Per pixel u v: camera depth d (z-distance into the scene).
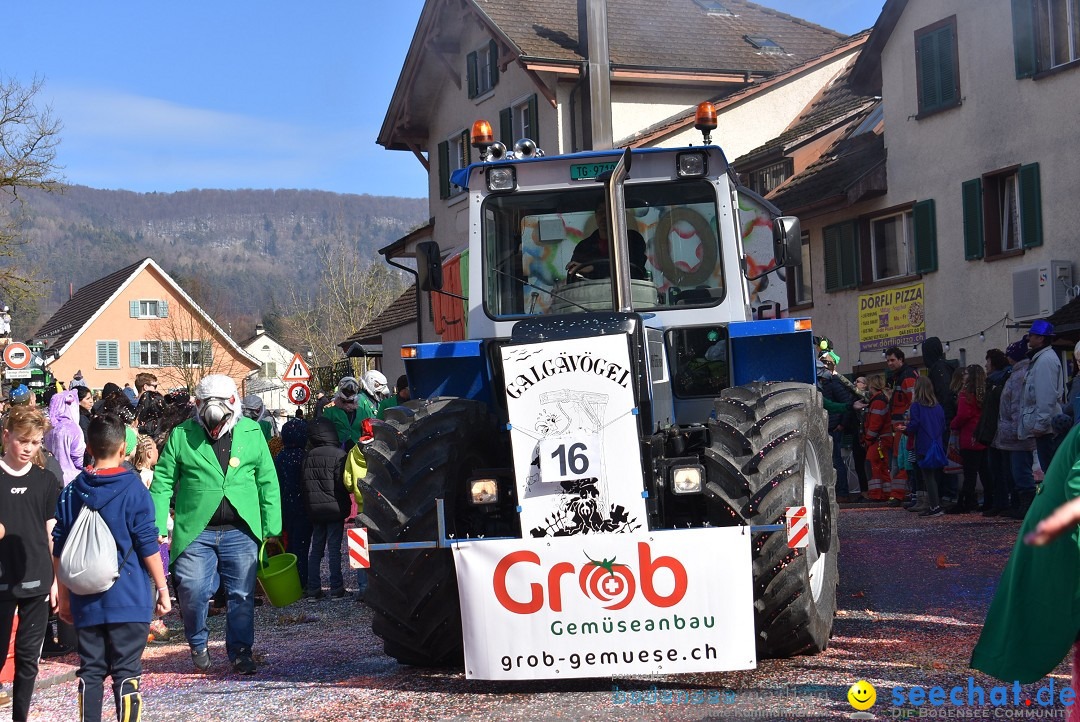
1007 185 20.61
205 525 7.37
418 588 6.32
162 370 73.06
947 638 6.70
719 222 7.15
